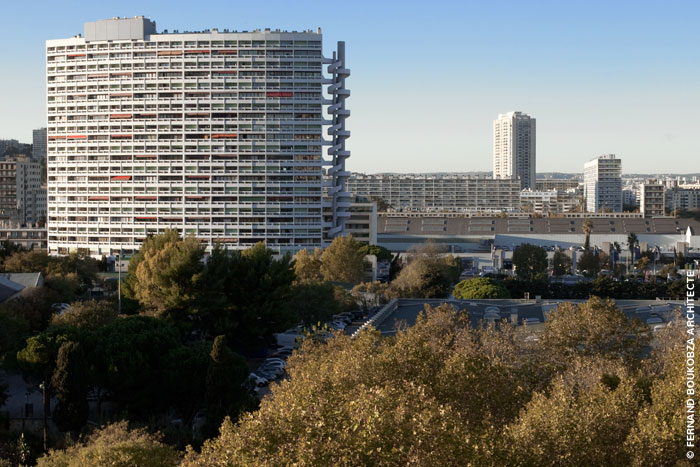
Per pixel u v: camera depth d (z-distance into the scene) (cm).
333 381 7075
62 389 9688
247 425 5462
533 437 6034
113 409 10875
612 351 10550
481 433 5850
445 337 10462
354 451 5047
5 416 10225
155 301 14250
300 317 16338
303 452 4984
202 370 10275
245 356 14838
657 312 15325
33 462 8462
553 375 9294
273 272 14662
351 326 18150
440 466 5103
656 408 6994
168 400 10431
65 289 17638
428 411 5569
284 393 6725
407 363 7869
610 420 6731
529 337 12119
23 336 11738
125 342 10544
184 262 14112
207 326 14350
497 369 7694
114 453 6688
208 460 5325
